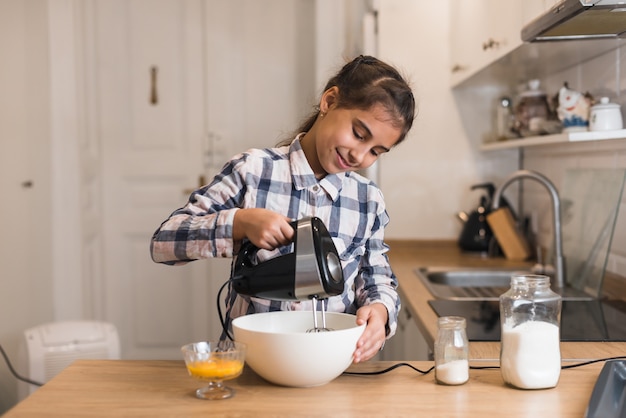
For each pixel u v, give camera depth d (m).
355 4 3.68
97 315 3.88
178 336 3.96
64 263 3.58
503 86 3.28
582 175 2.47
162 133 3.92
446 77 3.36
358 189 1.59
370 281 1.58
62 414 1.13
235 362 1.24
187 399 1.21
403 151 3.39
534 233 3.15
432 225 3.42
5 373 3.55
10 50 3.51
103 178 3.93
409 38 3.36
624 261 2.22
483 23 2.65
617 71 2.22
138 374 1.35
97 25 3.86
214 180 1.53
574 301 2.22
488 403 1.20
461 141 3.38
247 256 1.37
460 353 1.31
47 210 3.56
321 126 1.44
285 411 1.15
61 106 3.55
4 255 3.56
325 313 1.43
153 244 1.39
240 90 3.91
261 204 1.50
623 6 1.58
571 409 1.17
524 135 2.76
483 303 2.19
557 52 2.29
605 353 1.60
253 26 3.89
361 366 1.44
